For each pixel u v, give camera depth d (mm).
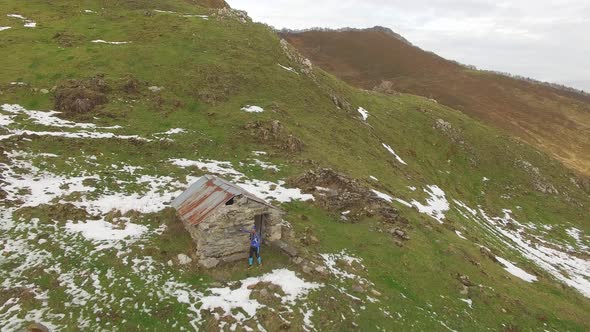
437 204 52000
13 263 23938
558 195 76500
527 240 56562
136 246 26828
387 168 54500
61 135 40375
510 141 90562
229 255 26594
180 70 56625
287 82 62688
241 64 62062
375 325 24250
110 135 42156
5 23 64125
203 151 42938
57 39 60531
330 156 48688
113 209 30719
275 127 48812
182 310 22141
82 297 22125
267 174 40781
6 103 44469
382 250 32531
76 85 48938
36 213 28625
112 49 58594
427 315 26531
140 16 72625
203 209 26453
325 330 22703
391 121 77188
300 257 27984
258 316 22438
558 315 31812
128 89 50750
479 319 27906
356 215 36750
